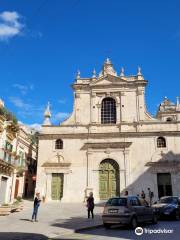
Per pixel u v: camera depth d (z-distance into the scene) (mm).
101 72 40594
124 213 15570
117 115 38062
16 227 15508
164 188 34469
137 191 34250
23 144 40656
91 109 38875
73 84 40156
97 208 29469
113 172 35812
